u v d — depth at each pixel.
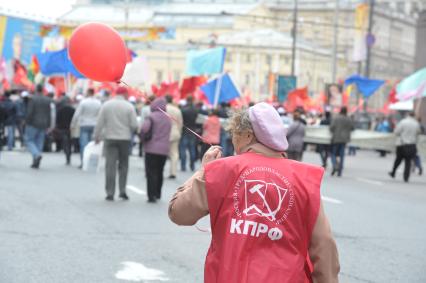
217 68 27.58
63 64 25.61
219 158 4.57
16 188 15.51
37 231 10.72
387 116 45.78
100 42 5.43
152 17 97.00
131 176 19.59
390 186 20.66
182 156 22.11
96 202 13.98
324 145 27.19
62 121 21.66
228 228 4.21
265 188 4.23
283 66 92.62
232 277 4.11
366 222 13.04
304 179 4.31
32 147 20.12
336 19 47.47
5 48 39.66
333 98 40.66
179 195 4.40
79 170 20.27
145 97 5.50
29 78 35.44
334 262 4.30
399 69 106.00
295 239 4.22
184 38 95.56
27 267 8.48
